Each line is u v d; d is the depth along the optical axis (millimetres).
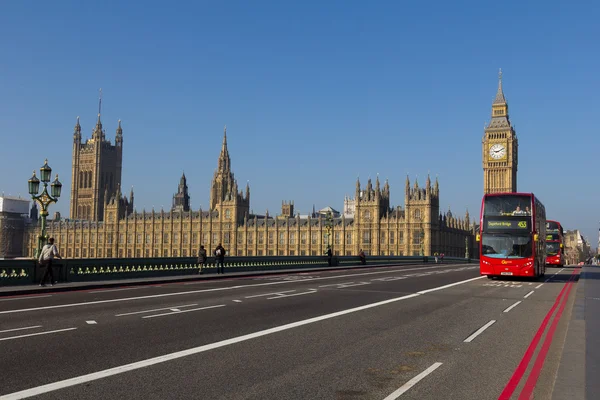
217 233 196875
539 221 51844
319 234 177875
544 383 12984
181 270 49562
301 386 12430
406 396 11875
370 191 173000
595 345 16531
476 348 17188
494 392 12242
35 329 18984
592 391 11406
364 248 170000
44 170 40938
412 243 163250
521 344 17922
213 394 11680
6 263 34344
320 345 17062
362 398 11680
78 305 26188
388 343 17688
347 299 30406
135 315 22781
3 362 14125
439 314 24953
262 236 187125
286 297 31000
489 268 47562
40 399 11086
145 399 11234
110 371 13359
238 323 20953
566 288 41188
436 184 169125
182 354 15359
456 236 186500
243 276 52938
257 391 11969
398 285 41750
